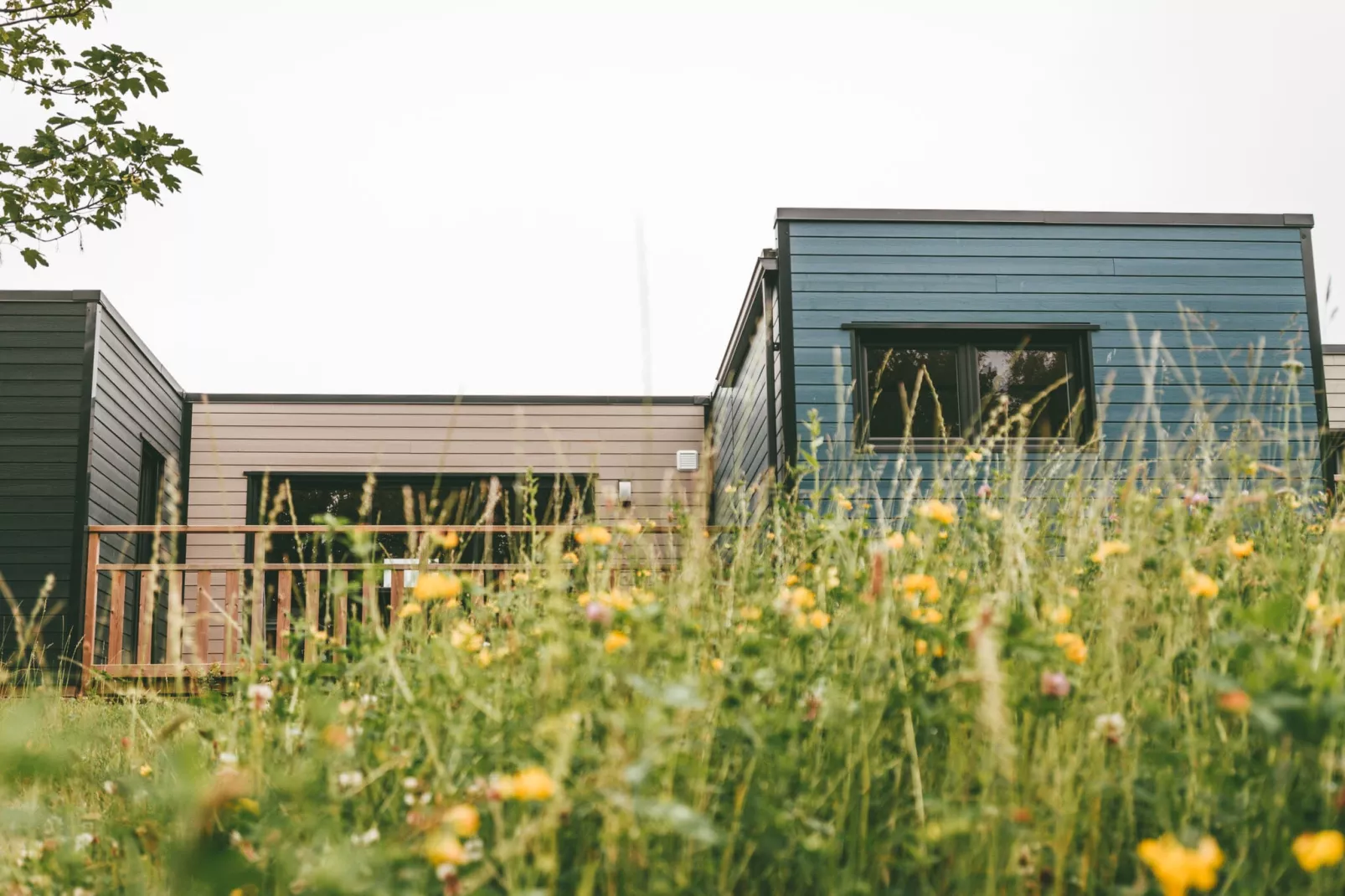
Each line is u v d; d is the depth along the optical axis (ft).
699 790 5.08
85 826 6.30
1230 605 6.05
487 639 8.41
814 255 29.89
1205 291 30.45
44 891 5.51
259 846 5.13
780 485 10.46
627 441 42.93
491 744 5.52
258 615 8.76
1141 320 30.17
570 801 4.72
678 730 4.64
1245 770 5.29
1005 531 7.48
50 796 6.22
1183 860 4.07
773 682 5.72
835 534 7.32
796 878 5.37
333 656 7.68
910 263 30.01
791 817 5.09
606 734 5.47
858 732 5.70
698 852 5.23
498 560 24.91
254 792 5.45
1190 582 6.23
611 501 8.49
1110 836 5.61
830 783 5.50
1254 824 5.22
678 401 43.52
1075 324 29.84
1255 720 5.32
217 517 40.78
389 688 7.15
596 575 7.59
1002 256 30.27
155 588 8.16
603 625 5.86
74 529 31.19
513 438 42.45
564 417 42.96
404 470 41.83
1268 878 4.90
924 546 7.29
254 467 41.27
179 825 5.00
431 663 6.53
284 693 7.17
